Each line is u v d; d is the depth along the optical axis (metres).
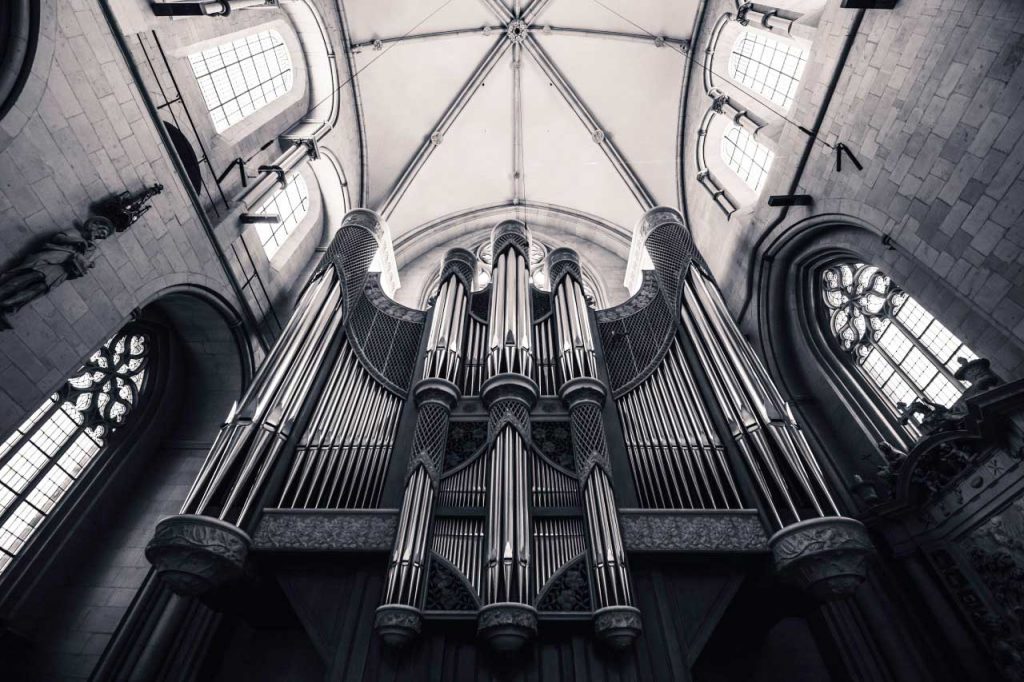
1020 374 7.48
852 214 9.90
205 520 6.93
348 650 6.81
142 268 9.31
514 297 11.65
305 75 16.34
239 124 13.41
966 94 7.66
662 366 10.51
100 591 9.88
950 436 7.88
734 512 7.68
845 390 10.94
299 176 16.39
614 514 7.51
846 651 8.12
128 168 8.97
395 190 19.86
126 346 12.02
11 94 7.05
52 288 7.31
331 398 9.73
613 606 6.41
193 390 12.76
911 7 8.51
